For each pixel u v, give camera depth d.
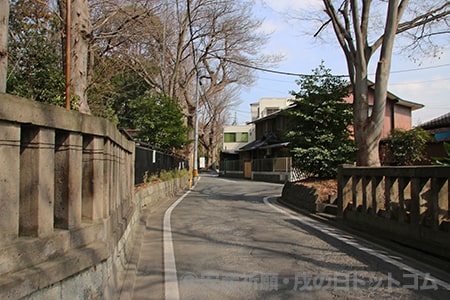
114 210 4.91
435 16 10.65
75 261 2.94
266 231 8.27
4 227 2.36
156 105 19.62
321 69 13.79
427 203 6.16
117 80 21.39
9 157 2.42
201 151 83.19
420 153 18.78
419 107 28.50
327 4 10.62
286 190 14.59
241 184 27.69
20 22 10.57
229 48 30.70
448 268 5.19
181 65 30.58
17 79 9.56
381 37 10.23
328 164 13.32
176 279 5.00
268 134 37.03
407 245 6.34
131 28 15.81
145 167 12.89
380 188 7.56
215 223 9.31
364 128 9.73
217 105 55.69
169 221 9.66
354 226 8.29
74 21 9.57
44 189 2.81
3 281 2.18
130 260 5.63
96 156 3.85
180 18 26.16
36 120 2.69
